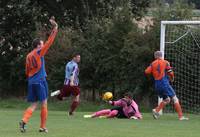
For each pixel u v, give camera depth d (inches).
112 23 2438.5
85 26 2805.1
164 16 2372.0
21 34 2837.1
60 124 1374.3
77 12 3019.2
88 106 2326.5
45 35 2618.1
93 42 2453.2
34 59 1127.0
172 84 2206.0
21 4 2797.7
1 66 2728.8
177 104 1662.2
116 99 2406.5
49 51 2507.4
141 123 1454.2
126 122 1486.2
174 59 2210.9
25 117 1130.0
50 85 2506.2
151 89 2325.3
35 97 1138.7
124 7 2492.6
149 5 3159.5
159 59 1672.0
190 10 2395.4
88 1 3014.3
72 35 2551.7
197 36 2220.7
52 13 3004.4
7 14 2844.5
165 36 2199.8
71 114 1790.1
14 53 2760.8
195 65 2209.6
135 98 2358.5
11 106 2377.0
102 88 2450.8
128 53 2348.7
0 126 1290.6
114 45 2420.0
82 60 2466.8
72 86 1758.1
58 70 2492.6
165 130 1232.2
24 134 1079.0
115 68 2393.0
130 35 2363.4
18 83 2709.2
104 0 3029.0
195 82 2207.2
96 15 3041.3
